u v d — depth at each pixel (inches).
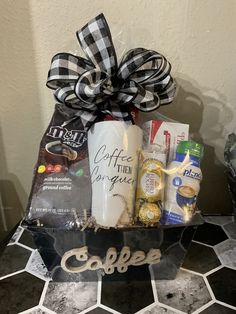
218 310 15.5
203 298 16.2
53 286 16.7
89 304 15.7
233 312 15.4
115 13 18.8
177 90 21.1
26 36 19.1
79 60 16.4
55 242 15.4
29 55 19.6
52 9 18.5
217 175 24.1
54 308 15.5
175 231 15.6
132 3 18.6
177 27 19.3
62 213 15.5
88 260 15.9
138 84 15.9
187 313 15.3
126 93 15.8
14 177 23.3
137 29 19.3
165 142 17.3
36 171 16.4
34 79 20.3
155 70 16.5
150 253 16.0
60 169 16.3
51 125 17.6
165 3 18.7
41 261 18.6
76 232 14.9
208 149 23.2
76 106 16.6
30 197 15.9
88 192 15.9
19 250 19.6
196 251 19.7
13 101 20.8
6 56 19.5
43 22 18.7
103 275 16.7
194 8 19.0
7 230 25.3
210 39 19.9
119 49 19.4
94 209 15.4
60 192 15.9
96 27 15.9
